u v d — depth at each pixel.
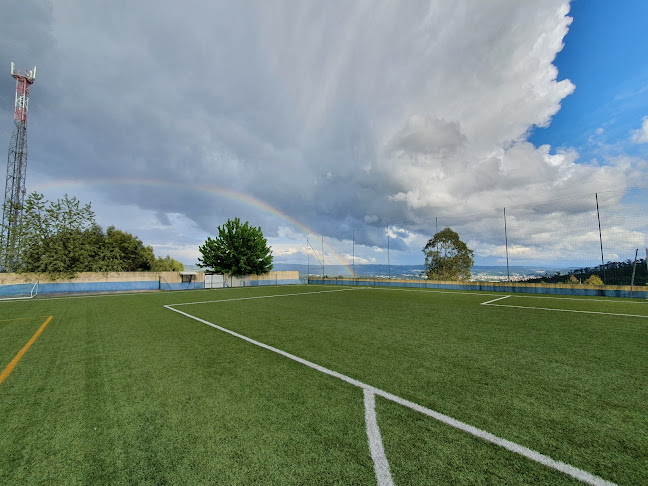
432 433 2.34
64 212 23.03
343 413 2.69
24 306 11.82
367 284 24.75
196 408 2.83
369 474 1.86
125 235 31.05
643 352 4.69
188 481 1.83
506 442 2.20
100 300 14.32
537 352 4.70
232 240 30.47
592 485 1.74
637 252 12.67
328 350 4.89
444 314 8.77
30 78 24.06
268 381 3.52
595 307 10.17
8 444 2.28
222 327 6.98
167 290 22.52
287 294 16.91
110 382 3.54
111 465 2.01
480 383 3.41
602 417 2.59
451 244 22.53
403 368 3.96
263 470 1.92
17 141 23.19
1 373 3.89
